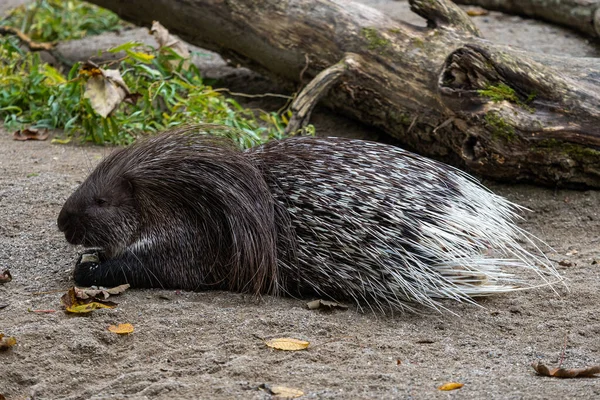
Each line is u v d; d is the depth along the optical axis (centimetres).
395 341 453
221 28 862
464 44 694
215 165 526
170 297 514
